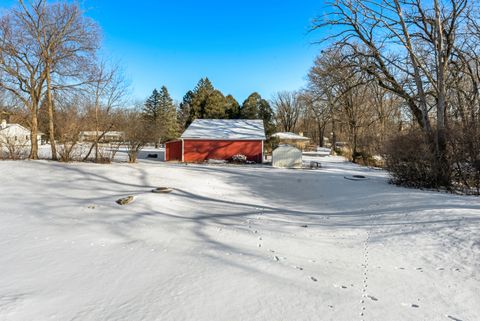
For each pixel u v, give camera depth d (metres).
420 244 5.08
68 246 4.82
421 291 3.49
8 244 4.87
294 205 9.63
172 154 27.22
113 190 10.54
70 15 18.81
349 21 14.70
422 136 12.13
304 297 3.28
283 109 71.12
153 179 13.46
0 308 2.87
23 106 20.42
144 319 2.78
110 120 20.91
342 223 6.94
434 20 13.11
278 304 3.12
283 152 22.58
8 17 17.66
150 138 24.91
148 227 6.14
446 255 4.55
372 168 22.66
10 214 6.92
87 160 20.20
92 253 4.53
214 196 10.58
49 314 2.81
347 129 37.31
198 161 26.59
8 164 15.48
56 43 18.91
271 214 8.03
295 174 17.11
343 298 3.29
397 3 13.22
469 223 5.70
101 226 6.07
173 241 5.27
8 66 18.22
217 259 4.41
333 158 35.69
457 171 11.28
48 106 19.55
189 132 27.91
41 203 8.11
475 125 10.90
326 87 17.73
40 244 4.88
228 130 28.86
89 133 20.88
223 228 6.27
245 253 4.71
